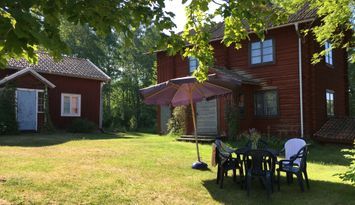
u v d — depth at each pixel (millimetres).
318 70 18562
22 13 3160
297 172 8227
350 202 7395
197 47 7492
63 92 25062
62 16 4559
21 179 7617
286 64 18594
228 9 5766
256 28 6422
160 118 23547
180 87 10828
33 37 3170
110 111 43312
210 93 11070
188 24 7457
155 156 11828
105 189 7441
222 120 18828
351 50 16031
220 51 21016
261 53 19469
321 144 17422
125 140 17500
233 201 7363
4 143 15156
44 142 15820
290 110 18406
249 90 19484
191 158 11891
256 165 7891
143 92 10805
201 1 6297
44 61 25000
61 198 6676
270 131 18969
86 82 26484
